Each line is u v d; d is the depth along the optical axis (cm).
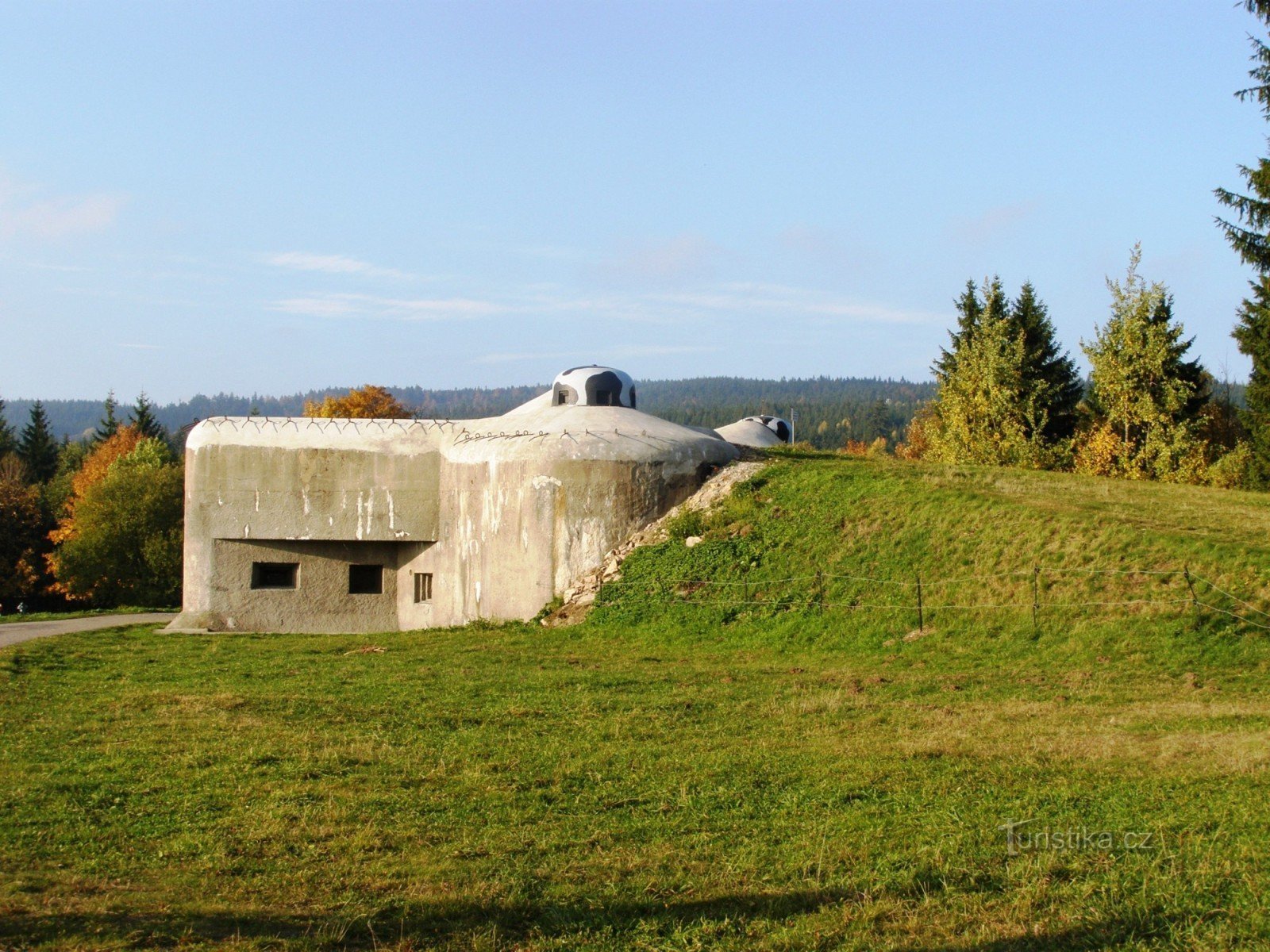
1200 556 2108
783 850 953
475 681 1883
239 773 1194
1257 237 3431
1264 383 4084
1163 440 4175
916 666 1997
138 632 2977
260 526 3225
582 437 2938
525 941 768
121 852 934
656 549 2764
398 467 3234
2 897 795
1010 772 1187
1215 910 790
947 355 5853
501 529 2958
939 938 764
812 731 1439
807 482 2903
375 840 968
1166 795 1077
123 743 1341
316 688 1798
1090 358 4322
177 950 713
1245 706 1537
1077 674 1836
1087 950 742
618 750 1323
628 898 840
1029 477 3088
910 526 2547
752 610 2422
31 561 7250
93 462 8419
